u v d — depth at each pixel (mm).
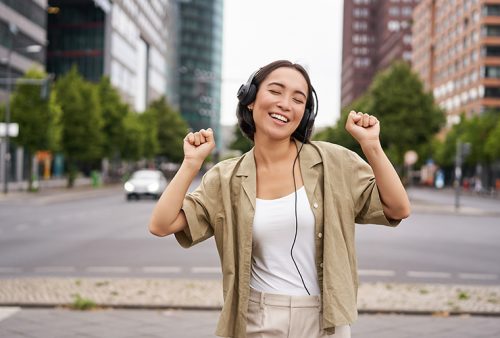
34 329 5980
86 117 45656
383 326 6270
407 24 147500
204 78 26922
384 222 2375
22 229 16672
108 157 57250
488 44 87188
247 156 2482
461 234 17516
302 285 2352
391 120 42844
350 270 2340
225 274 2391
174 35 140750
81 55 78500
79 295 7273
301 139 2479
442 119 43562
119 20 82875
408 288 8234
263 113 2375
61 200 32375
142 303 6996
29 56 58750
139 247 13008
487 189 66500
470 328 6215
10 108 37531
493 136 63125
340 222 2350
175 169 91625
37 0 60938
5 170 33844
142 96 101188
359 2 187375
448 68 104250
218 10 156750
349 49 188750
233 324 2377
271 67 2416
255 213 2357
